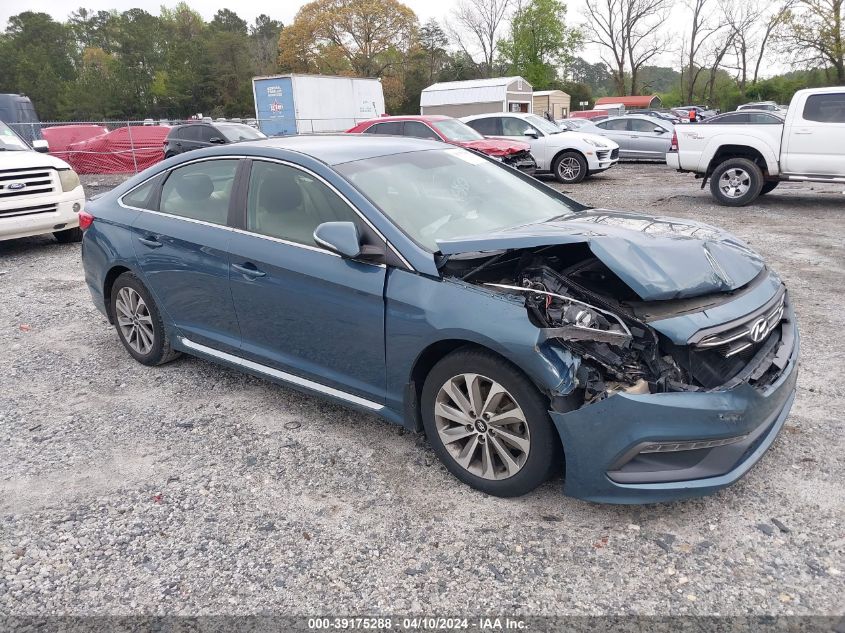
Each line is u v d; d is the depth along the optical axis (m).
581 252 3.47
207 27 103.94
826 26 46.88
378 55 70.19
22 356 5.21
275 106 24.69
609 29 65.69
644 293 2.78
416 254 3.19
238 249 3.84
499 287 3.00
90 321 6.02
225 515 3.08
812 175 10.52
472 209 3.73
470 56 75.75
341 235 3.19
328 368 3.60
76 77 100.00
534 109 55.78
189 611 2.51
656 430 2.63
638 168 19.38
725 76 70.25
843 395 3.97
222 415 4.07
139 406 4.25
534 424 2.84
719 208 11.16
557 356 2.74
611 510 3.00
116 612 2.52
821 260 7.30
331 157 3.75
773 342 3.15
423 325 3.07
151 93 86.12
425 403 3.23
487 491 3.12
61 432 3.94
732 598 2.45
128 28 92.31
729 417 2.67
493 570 2.65
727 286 2.93
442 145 4.41
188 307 4.28
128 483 3.37
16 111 22.88
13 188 8.40
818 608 2.38
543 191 4.33
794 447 3.42
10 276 7.85
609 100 63.91
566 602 2.48
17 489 3.36
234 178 4.00
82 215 4.98
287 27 71.25
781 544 2.72
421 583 2.60
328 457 3.55
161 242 4.30
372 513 3.05
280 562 2.75
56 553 2.85
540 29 66.00
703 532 2.82
